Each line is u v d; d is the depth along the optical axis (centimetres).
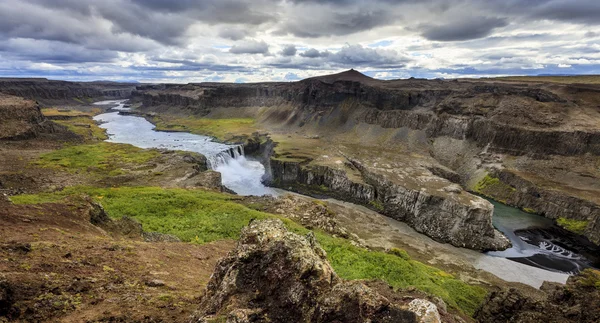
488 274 6362
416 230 8612
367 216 9275
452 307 3409
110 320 1522
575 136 11781
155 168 11231
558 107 13900
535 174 11550
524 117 13538
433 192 9038
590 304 2609
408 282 4084
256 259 1516
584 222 8781
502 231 8806
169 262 2642
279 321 1283
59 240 2458
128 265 2305
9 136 13462
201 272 2625
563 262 7250
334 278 1486
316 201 10050
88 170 10506
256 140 18612
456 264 6762
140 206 5850
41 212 2998
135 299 1764
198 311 1500
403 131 17538
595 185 10281
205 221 5191
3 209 2802
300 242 1534
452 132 15412
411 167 12006
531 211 10138
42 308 1513
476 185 12275
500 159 12775
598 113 13525
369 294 1273
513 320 2847
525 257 7450
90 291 1783
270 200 8056
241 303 1353
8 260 1859
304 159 13175
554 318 2620
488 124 13938
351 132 19750
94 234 2994
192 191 8212
